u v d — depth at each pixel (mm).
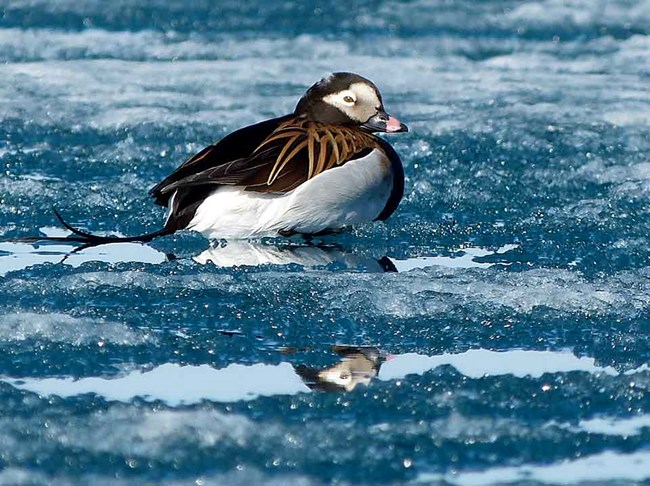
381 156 12289
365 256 11578
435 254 11688
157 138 15641
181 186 11477
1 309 9930
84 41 20234
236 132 12383
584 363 9164
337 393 8578
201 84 18078
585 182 14172
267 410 8320
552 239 12148
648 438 8031
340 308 10109
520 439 7992
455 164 14664
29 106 16750
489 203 13352
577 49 20422
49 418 8109
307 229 11945
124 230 12352
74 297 10242
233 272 10938
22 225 12391
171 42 20250
